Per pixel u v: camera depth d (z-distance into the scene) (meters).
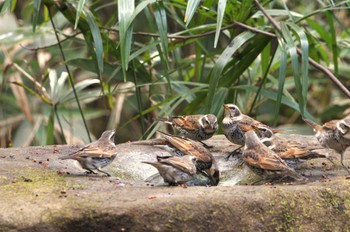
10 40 16.22
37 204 7.98
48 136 15.37
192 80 17.06
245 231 8.12
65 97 15.45
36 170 9.76
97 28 12.81
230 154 11.22
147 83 14.50
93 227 7.83
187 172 9.02
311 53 15.10
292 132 17.97
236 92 15.24
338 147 10.24
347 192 8.78
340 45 16.14
